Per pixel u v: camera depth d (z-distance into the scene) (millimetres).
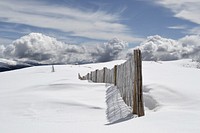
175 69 24234
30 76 31422
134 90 7984
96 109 10164
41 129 6082
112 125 5934
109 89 13938
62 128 6066
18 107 10719
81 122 7742
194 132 4496
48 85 16203
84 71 37000
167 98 9258
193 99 8867
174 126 5008
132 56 9016
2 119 8602
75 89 14898
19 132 5918
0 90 17859
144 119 6035
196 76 15617
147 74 17641
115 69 14062
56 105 10906
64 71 37062
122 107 9414
